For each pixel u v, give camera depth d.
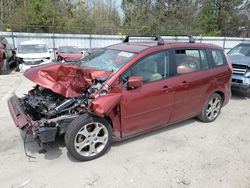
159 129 5.08
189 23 38.34
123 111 3.91
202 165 3.87
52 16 29.50
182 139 4.71
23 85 8.68
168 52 4.49
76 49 17.39
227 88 5.71
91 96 3.72
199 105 5.17
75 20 31.34
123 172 3.61
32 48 13.39
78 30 30.45
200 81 4.97
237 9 43.16
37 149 4.12
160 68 4.36
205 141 4.68
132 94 3.94
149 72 4.21
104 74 3.96
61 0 33.22
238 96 8.15
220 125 5.49
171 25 36.47
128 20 37.81
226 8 43.19
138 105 4.05
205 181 3.49
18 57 12.62
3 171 3.55
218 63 5.48
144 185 3.36
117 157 3.98
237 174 3.68
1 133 4.66
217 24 42.12
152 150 4.25
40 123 3.50
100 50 5.05
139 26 35.09
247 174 3.69
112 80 3.81
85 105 3.75
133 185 3.35
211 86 5.26
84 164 3.77
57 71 3.71
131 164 3.81
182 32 36.38
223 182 3.48
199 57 5.07
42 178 3.43
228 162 3.99
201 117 5.45
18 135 4.60
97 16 36.44
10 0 32.06
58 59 15.20
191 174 3.63
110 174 3.56
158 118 4.45
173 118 4.74
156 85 4.23
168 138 4.72
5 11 31.42
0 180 3.36
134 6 38.75
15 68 14.26
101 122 3.81
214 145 4.54
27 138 4.47
